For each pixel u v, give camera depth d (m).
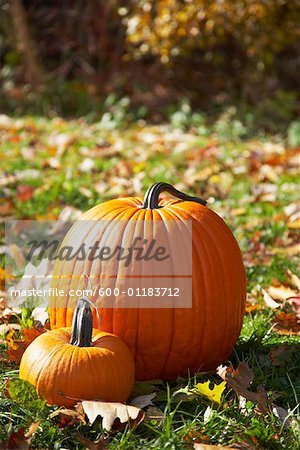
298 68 14.86
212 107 14.48
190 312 3.94
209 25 13.52
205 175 9.03
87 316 3.66
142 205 4.25
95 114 13.88
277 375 4.14
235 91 14.67
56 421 3.54
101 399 3.55
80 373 3.54
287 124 13.55
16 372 4.06
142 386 3.89
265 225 7.21
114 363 3.62
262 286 5.57
